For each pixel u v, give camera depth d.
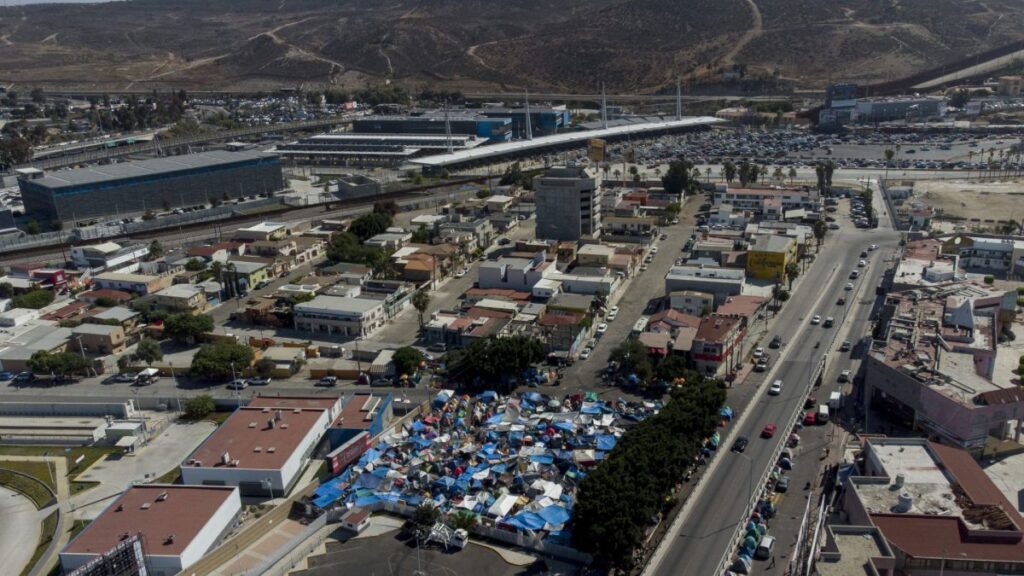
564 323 195.38
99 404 171.12
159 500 130.25
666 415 138.12
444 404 167.75
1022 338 191.00
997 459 140.50
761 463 140.12
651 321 196.38
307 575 117.75
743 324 191.00
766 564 114.31
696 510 127.44
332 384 182.50
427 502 131.75
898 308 186.38
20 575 120.00
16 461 155.38
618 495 115.56
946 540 106.94
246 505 137.62
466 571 117.38
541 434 153.25
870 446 133.88
